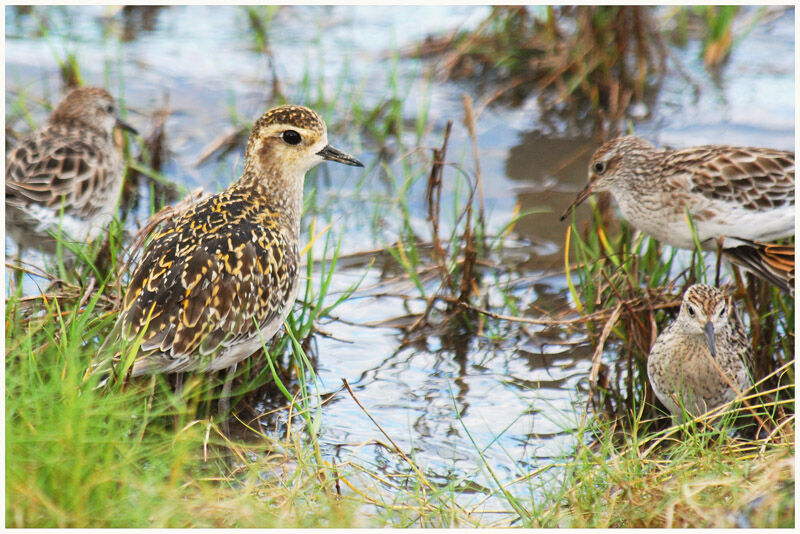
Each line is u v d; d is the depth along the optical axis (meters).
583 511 8.69
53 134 14.25
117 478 7.91
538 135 17.36
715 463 9.13
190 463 9.36
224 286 9.59
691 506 8.06
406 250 14.35
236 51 20.08
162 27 21.05
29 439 7.70
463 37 19.59
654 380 10.93
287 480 8.96
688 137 16.89
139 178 15.74
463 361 12.07
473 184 15.84
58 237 11.85
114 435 8.39
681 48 20.12
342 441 10.30
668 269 12.59
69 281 12.06
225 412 10.15
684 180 12.65
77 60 19.06
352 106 17.55
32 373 8.78
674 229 12.97
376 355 12.09
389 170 16.25
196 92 18.28
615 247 13.71
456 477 9.78
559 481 9.59
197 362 9.55
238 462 9.70
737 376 10.69
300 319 11.55
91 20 21.06
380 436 10.44
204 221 10.14
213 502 8.23
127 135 16.66
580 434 9.95
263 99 18.08
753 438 10.55
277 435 10.33
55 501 7.58
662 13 20.91
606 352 12.22
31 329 9.57
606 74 17.95
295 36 20.80
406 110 18.00
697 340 10.55
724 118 17.55
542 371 11.88
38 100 17.09
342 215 15.16
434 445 10.32
